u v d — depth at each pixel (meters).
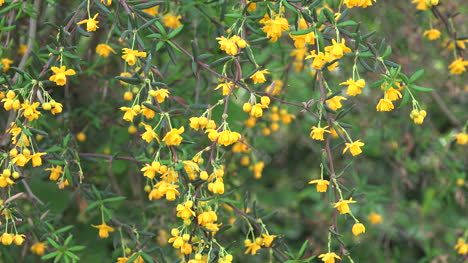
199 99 3.41
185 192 2.39
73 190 3.09
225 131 2.28
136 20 2.48
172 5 3.23
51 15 3.74
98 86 3.64
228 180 3.57
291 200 4.93
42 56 3.03
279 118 3.54
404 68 3.74
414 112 2.48
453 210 4.64
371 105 4.07
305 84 3.95
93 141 3.76
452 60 3.48
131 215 3.55
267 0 2.47
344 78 3.79
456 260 3.80
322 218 4.58
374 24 3.69
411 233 4.61
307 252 2.73
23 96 2.37
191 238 2.38
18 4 2.92
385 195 4.70
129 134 3.61
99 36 3.54
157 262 2.91
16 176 2.46
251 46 2.87
